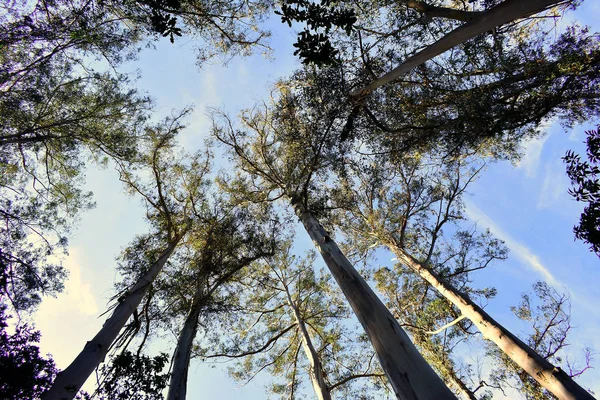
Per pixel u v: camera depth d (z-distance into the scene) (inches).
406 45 319.3
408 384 141.2
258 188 476.4
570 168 183.2
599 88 253.6
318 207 393.4
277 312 533.3
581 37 262.4
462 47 289.9
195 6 329.4
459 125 284.5
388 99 327.9
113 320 271.9
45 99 349.4
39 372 181.2
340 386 465.4
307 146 372.5
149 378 217.6
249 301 506.9
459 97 282.8
